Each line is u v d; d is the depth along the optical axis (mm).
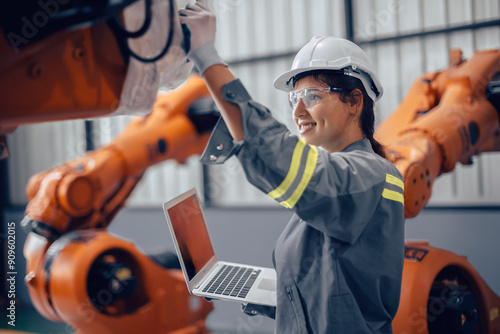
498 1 3430
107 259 2240
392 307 884
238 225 4191
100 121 5062
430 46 3680
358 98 896
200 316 2584
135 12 733
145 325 2289
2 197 5551
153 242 4695
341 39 921
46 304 2125
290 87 1019
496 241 3287
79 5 648
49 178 2117
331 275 820
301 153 693
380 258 828
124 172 2305
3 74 602
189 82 2635
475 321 1668
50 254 2104
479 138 1875
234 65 4484
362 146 897
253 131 679
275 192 699
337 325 815
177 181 4730
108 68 720
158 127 2432
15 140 5566
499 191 3459
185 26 753
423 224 3520
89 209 2139
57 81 658
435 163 1658
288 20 4223
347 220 748
